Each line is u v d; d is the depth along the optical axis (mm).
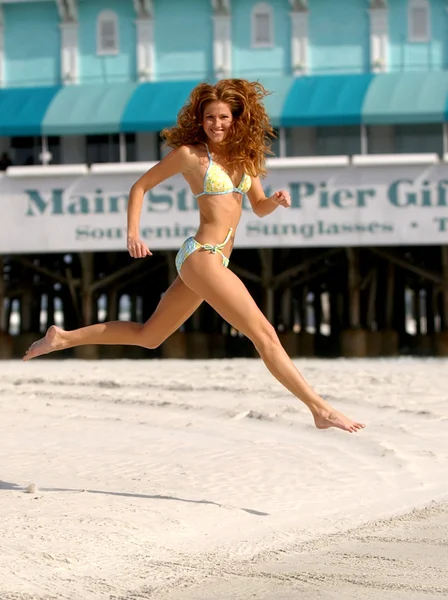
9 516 15047
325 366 45375
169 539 13984
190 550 13477
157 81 66500
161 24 67375
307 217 57500
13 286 68750
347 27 66500
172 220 58031
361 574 12188
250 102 15023
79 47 67938
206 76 67125
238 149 15047
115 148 64000
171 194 57938
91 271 63344
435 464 20109
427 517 15586
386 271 69188
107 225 58750
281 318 71188
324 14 66625
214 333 70438
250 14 66938
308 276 67000
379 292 77688
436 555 13086
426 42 66250
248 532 14508
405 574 12148
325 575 12164
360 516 15703
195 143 15164
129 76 67562
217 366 44469
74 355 62469
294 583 11836
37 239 59125
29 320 72062
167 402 30312
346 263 68250
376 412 27328
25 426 26406
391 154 60594
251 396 31375
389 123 59094
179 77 67312
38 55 68062
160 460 20922
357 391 31891
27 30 68125
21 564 12578
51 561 12742
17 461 21094
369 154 61438
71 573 12297
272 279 63062
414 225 57156
